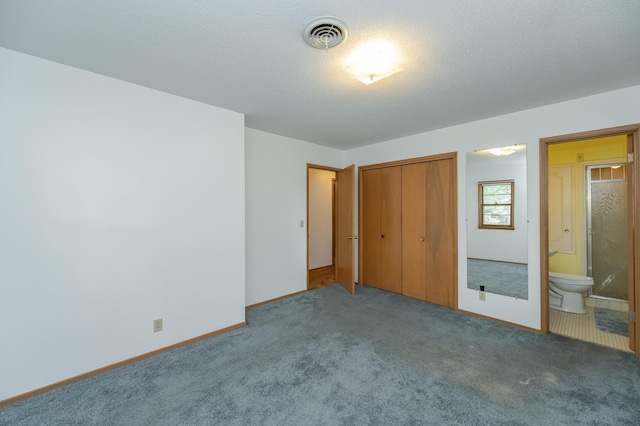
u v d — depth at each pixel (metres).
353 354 2.38
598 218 3.67
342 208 4.69
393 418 1.65
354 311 3.40
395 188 4.12
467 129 3.29
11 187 1.82
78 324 2.05
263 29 1.57
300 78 2.17
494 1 1.34
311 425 1.60
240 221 2.99
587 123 2.50
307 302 3.76
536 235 2.80
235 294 2.94
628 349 2.43
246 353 2.41
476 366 2.19
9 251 1.81
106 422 1.64
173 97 2.51
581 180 3.75
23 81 1.85
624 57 1.85
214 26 1.54
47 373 1.93
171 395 1.87
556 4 1.36
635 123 2.29
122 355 2.24
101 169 2.15
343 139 4.14
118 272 2.23
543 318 2.75
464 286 3.33
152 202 2.40
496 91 2.40
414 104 2.70
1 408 1.75
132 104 2.29
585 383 1.97
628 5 1.36
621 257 3.53
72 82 2.02
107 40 1.69
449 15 1.44
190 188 2.62
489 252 3.13
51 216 1.95
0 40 1.68
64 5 1.37
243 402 1.80
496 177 3.07
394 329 2.88
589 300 3.65
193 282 2.64
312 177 5.86
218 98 2.58
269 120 3.22
